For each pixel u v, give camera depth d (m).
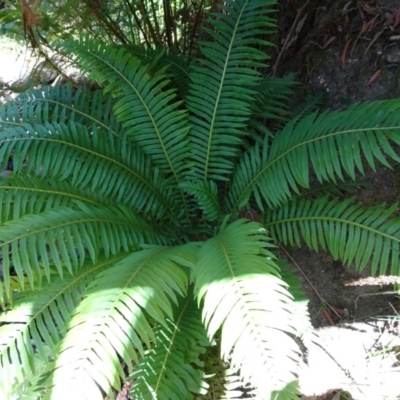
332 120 1.21
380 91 1.40
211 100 1.43
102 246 1.28
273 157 1.33
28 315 1.11
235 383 1.25
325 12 1.58
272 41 1.76
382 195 1.37
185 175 1.54
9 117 1.56
